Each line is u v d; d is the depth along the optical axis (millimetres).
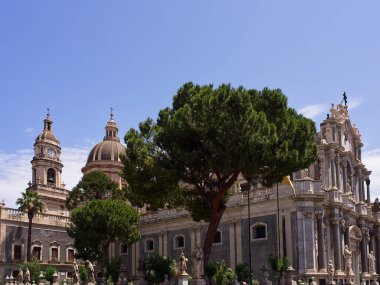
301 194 54844
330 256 57625
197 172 37188
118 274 60906
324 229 57688
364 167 73250
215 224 37781
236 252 59688
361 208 68812
